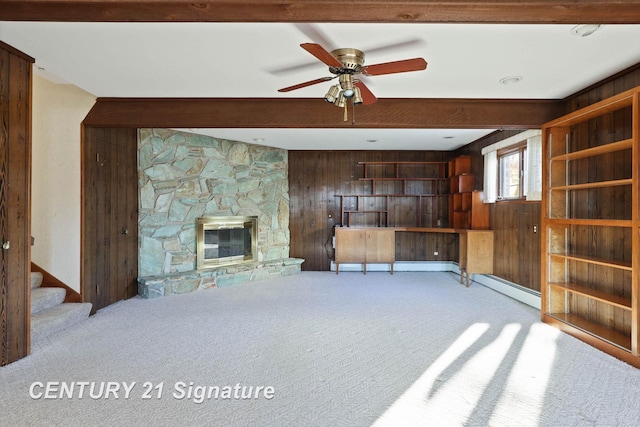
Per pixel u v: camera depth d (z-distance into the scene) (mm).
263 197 6422
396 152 6949
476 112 3842
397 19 1938
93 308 4062
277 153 6656
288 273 6492
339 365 2721
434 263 6934
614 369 2648
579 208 3547
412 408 2139
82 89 3768
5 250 2654
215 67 3000
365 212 6961
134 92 3639
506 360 2811
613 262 2996
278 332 3441
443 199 6910
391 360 2811
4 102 2619
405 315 4000
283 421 2004
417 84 3385
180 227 5297
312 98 3832
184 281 5078
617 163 3094
